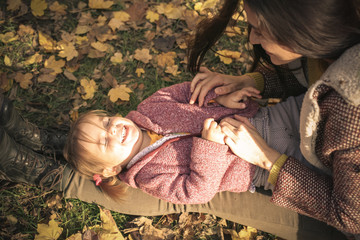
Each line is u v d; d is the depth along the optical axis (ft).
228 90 6.99
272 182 5.93
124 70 9.93
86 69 9.89
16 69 9.70
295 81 6.95
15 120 7.22
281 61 5.02
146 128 7.38
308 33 3.77
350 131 4.23
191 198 6.61
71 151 7.20
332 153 4.83
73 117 9.12
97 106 9.32
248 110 7.10
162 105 7.43
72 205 7.89
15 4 10.68
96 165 7.20
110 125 7.06
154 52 10.23
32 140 7.63
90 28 10.50
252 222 6.96
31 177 7.32
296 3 3.59
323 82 4.31
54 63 9.79
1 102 6.92
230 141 6.18
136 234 7.58
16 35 10.24
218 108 7.13
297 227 6.64
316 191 5.34
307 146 5.02
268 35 4.16
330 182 5.40
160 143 7.16
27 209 7.82
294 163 5.57
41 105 9.30
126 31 10.62
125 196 7.39
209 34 6.50
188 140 7.05
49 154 7.86
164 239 7.53
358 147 4.32
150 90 9.62
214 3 11.02
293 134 6.69
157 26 10.64
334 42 3.88
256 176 6.67
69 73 9.68
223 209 7.09
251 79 7.23
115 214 7.86
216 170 6.43
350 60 3.99
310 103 4.48
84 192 7.58
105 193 7.46
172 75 9.90
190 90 7.38
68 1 11.06
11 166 6.95
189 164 6.95
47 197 7.96
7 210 7.75
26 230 7.57
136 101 9.43
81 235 7.41
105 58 10.10
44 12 10.75
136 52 10.07
